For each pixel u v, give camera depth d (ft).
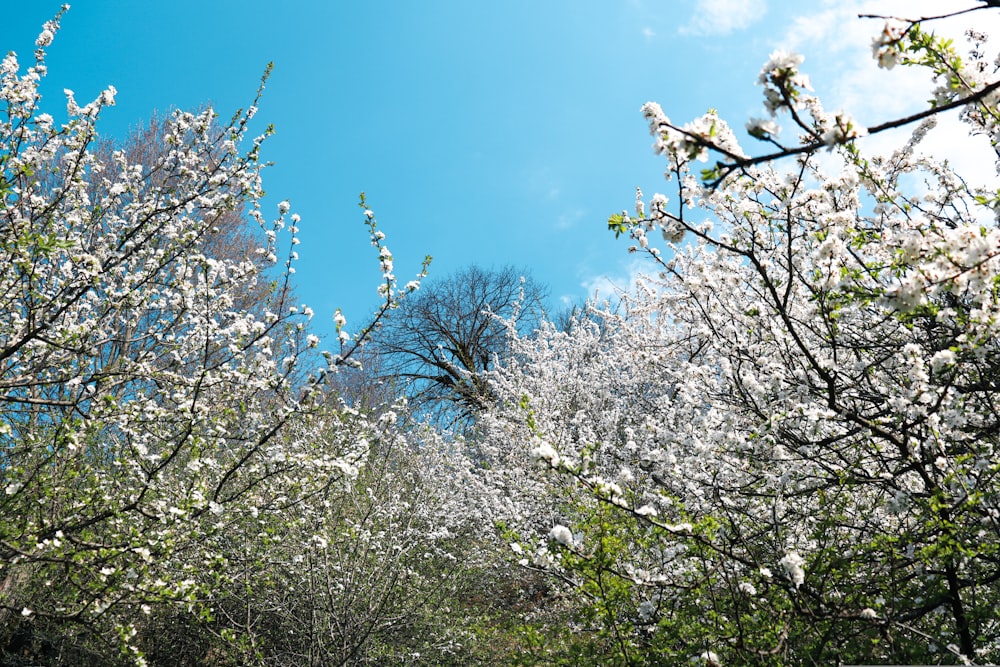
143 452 18.01
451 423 50.14
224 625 22.81
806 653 11.30
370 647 22.61
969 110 13.15
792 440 14.85
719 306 18.65
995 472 11.35
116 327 21.02
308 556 22.15
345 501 27.94
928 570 11.82
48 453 17.98
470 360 65.62
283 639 22.99
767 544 13.96
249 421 22.04
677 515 15.65
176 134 20.49
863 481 13.04
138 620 21.95
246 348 19.61
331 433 25.59
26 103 16.08
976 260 8.58
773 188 15.07
